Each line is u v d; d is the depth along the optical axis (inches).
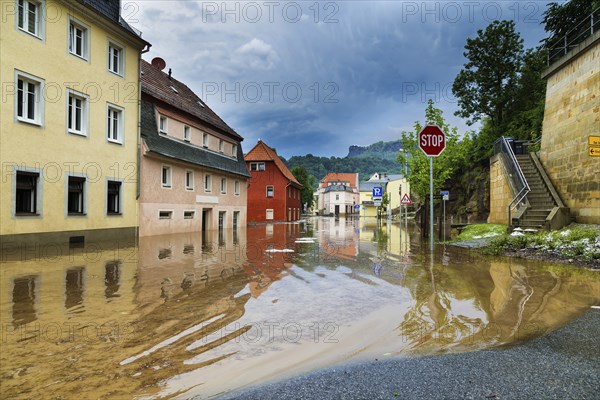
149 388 108.4
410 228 1099.3
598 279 264.2
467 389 104.5
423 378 112.1
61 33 538.6
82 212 573.3
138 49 704.4
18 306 202.1
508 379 110.7
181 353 136.0
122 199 652.1
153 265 354.3
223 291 241.4
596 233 399.5
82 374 118.1
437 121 785.6
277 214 1887.3
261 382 111.7
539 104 1035.3
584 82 541.3
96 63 603.8
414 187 827.4
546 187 628.4
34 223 490.9
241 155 1222.3
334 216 3186.5
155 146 731.4
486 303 203.5
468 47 1283.2
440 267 327.3
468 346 140.3
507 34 1227.2
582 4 929.5
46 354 134.7
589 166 519.5
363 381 110.7
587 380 109.5
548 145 647.1
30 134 488.4
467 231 705.6
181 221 829.8
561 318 175.3
